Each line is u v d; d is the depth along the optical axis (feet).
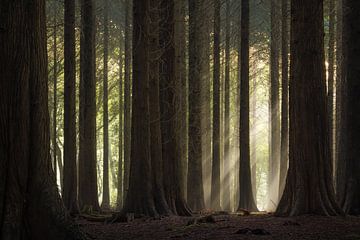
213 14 103.09
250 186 82.33
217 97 94.38
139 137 50.88
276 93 106.22
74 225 26.73
